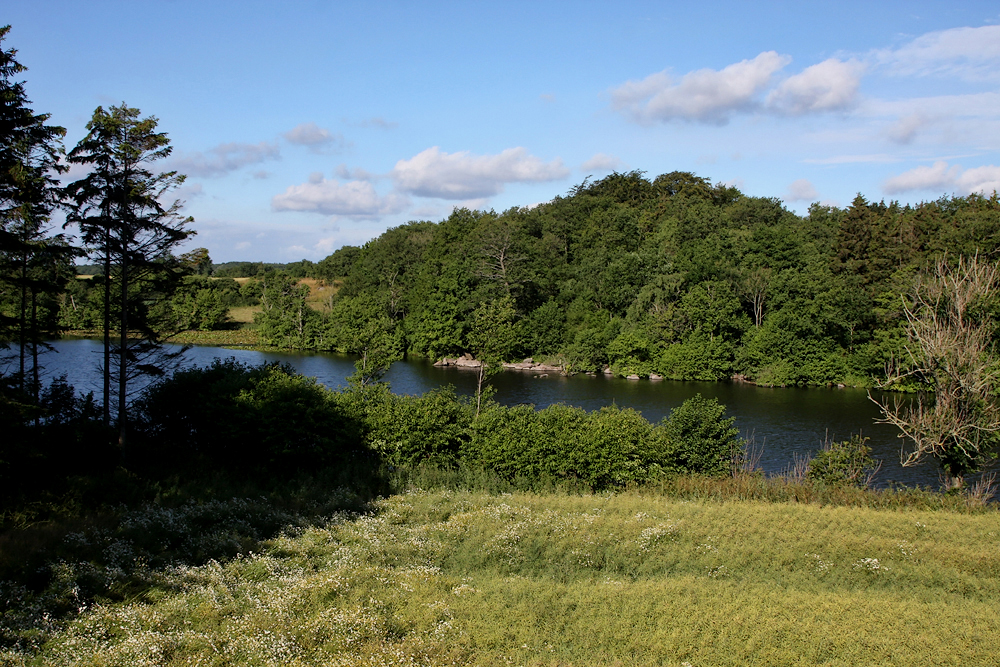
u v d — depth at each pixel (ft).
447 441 88.89
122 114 78.54
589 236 322.75
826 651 40.04
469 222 369.30
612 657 38.83
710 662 38.45
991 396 95.14
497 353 172.86
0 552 43.88
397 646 37.78
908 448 124.98
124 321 81.56
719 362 214.28
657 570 55.93
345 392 97.35
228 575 46.96
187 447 89.81
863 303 209.05
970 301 93.04
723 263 246.27
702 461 87.66
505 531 62.54
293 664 34.09
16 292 92.48
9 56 69.92
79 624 35.83
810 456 118.93
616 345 228.43
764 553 58.54
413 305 289.33
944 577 54.54
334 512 67.46
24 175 69.62
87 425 77.92
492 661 37.32
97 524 54.19
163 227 82.94
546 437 85.46
